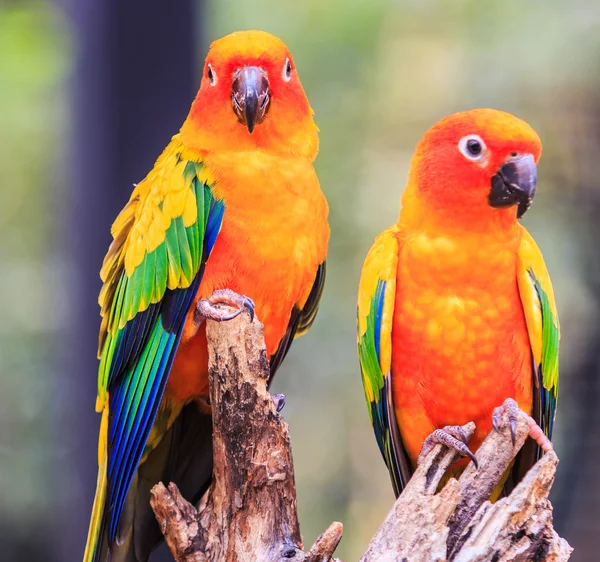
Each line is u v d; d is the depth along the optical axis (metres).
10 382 16.52
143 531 6.89
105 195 9.40
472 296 6.71
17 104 16.67
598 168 13.13
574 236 12.95
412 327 6.80
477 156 6.61
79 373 10.09
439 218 6.71
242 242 6.69
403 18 17.64
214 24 15.12
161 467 7.19
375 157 17.58
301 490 16.77
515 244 6.79
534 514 5.64
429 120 17.56
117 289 7.10
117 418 6.78
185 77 9.42
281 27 17.08
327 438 16.81
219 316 6.02
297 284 6.94
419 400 6.89
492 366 6.77
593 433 11.52
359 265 16.67
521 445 6.18
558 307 12.49
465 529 5.73
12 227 17.03
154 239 6.83
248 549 5.89
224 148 6.77
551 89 14.24
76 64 9.65
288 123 6.79
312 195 6.86
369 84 17.33
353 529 16.70
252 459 5.92
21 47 16.19
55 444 16.42
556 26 14.98
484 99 15.75
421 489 5.84
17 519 16.44
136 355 6.80
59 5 13.68
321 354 16.39
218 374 5.96
